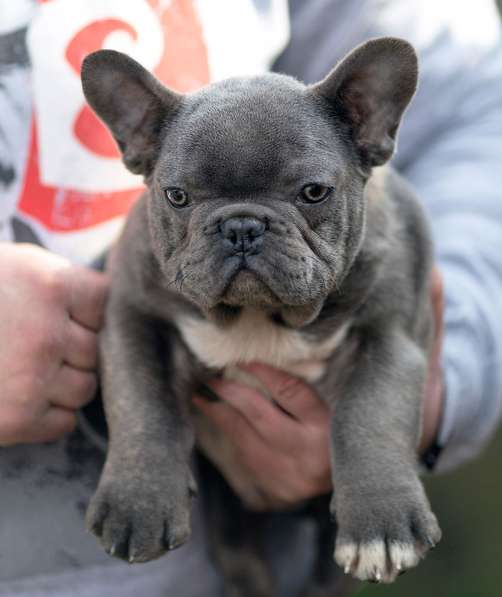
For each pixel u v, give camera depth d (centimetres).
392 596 820
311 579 507
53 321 373
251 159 344
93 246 409
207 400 413
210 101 359
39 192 398
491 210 479
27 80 395
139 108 378
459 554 838
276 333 383
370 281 377
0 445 385
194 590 430
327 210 356
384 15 477
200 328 385
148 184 382
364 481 348
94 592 397
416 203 418
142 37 410
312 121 358
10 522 390
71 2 404
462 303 455
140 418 366
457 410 436
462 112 495
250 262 343
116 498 349
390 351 378
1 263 372
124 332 384
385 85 372
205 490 470
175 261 362
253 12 437
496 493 854
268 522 498
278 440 403
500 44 518
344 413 367
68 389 381
